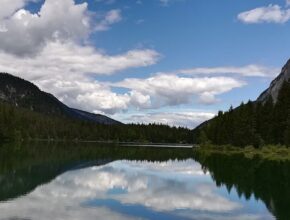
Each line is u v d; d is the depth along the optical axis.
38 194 40.06
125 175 59.41
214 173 63.84
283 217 32.84
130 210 34.00
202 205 37.16
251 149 127.00
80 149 138.12
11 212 31.53
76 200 37.59
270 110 130.38
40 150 119.00
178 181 53.66
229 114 159.62
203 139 167.12
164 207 35.72
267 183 52.09
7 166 65.88
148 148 174.25
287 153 103.00
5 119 177.12
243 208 36.12
